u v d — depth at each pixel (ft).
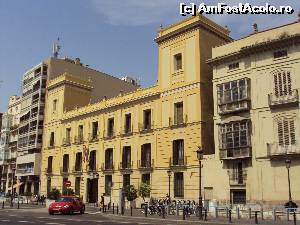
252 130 110.01
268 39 111.65
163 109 142.20
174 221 85.20
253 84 112.68
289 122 103.45
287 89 105.40
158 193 136.15
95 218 95.81
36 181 218.38
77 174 180.96
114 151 162.50
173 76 140.87
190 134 129.59
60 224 73.67
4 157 286.46
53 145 205.26
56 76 226.58
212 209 103.71
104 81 242.17
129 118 160.04
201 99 129.29
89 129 180.45
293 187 98.73
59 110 206.80
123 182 153.99
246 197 107.45
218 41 141.90
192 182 124.47
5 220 82.89
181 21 141.59
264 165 105.50
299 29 105.60
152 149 143.13
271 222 80.89
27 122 241.96
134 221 87.81
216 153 118.01
